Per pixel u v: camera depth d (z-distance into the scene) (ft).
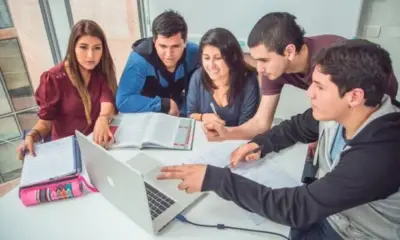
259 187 3.27
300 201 3.06
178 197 3.64
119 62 8.86
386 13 7.04
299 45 4.20
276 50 4.13
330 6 7.17
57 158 4.18
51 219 3.51
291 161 4.22
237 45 5.27
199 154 4.40
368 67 2.72
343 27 7.31
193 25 8.34
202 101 5.89
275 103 5.09
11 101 7.62
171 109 6.20
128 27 8.79
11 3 7.14
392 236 3.31
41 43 7.88
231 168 4.09
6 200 3.77
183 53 6.20
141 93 6.43
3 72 7.38
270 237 3.22
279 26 4.08
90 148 3.43
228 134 4.83
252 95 5.60
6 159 7.73
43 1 7.52
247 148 4.26
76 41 5.30
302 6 7.36
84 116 5.84
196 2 8.07
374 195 2.88
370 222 3.32
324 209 2.98
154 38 5.91
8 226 3.43
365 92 2.79
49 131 5.60
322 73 2.89
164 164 4.21
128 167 2.93
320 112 3.07
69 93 5.62
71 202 3.70
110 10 8.43
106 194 3.65
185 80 6.53
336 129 3.54
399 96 7.28
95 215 3.53
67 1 7.75
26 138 5.09
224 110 5.73
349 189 2.86
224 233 3.27
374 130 2.87
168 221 3.36
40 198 3.64
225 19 8.05
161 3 8.38
